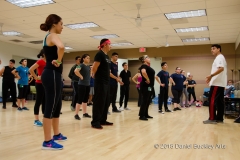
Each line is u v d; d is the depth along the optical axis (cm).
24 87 611
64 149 227
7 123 389
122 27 761
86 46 1132
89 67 455
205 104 898
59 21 231
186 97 819
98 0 524
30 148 230
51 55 225
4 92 649
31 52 1195
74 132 316
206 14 616
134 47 1154
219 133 322
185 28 767
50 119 226
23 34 880
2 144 246
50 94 223
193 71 1068
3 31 831
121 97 659
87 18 661
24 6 570
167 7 564
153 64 1134
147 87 456
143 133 317
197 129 353
